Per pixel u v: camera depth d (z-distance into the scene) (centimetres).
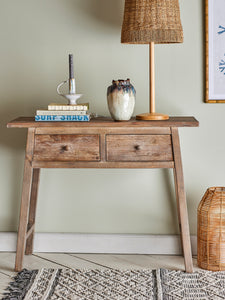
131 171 259
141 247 258
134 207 261
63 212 263
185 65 250
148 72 252
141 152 219
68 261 246
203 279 218
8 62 256
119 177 260
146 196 260
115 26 250
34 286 211
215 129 253
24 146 261
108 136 219
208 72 248
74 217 263
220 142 254
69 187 262
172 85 252
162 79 252
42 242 261
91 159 220
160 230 261
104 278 219
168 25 213
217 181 256
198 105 252
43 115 222
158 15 212
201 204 236
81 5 250
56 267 237
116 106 217
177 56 250
